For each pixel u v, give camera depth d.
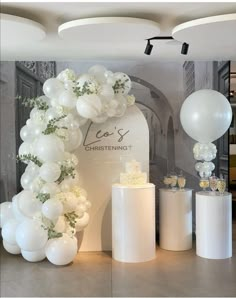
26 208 3.54
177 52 4.21
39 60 4.60
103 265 3.77
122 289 3.15
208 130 3.97
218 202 3.93
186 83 4.68
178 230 4.22
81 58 4.52
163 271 3.58
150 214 3.89
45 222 3.54
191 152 4.71
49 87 3.80
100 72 3.94
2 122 4.69
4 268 3.71
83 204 3.86
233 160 4.73
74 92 3.70
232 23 2.98
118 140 4.23
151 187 3.89
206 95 3.96
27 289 3.18
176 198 4.21
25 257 3.88
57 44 3.84
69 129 3.74
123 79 3.97
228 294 3.04
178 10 2.97
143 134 4.25
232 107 4.70
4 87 4.68
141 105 4.69
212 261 3.88
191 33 3.25
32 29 3.12
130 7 2.91
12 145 4.70
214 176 4.31
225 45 3.82
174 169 4.71
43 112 3.80
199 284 3.25
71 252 3.70
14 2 2.79
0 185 4.72
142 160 4.24
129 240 3.84
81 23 3.02
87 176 4.22
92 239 4.27
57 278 3.43
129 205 3.82
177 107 4.69
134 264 3.80
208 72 4.68
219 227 3.94
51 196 3.56
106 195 4.24
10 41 3.62
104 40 3.54
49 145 3.48
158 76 4.68
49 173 3.51
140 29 3.14
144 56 4.41
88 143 4.21
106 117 4.01
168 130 4.71
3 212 4.04
